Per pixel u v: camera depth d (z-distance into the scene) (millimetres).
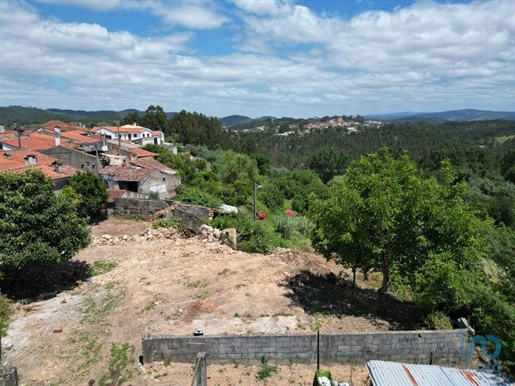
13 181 14180
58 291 14984
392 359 10469
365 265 13883
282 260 18750
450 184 13047
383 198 11430
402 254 12852
